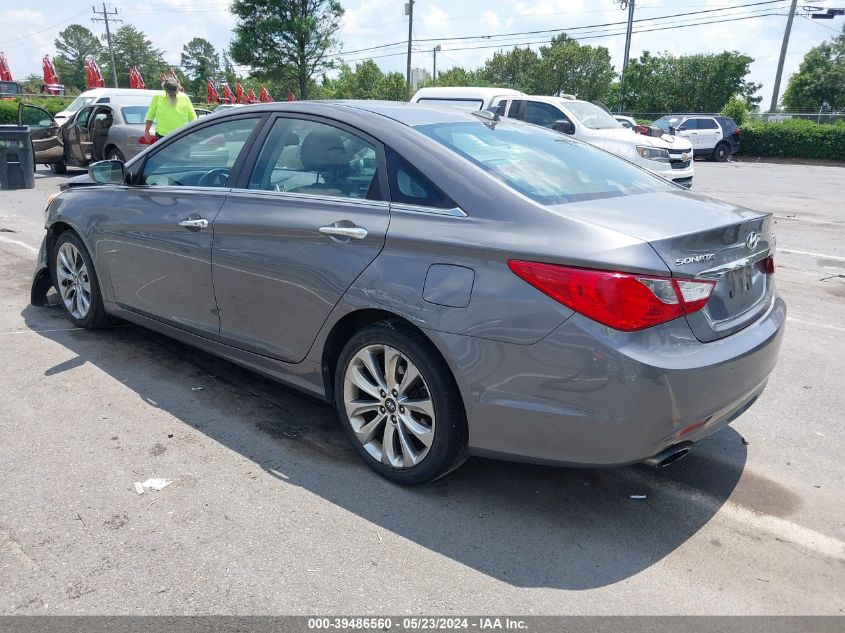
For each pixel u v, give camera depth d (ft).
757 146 104.53
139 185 14.60
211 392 13.73
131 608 7.92
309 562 8.79
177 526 9.43
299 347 11.44
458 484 10.73
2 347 15.76
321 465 11.14
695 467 11.35
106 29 262.88
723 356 8.87
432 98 44.75
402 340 9.85
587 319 8.39
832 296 21.80
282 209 11.46
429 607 8.05
